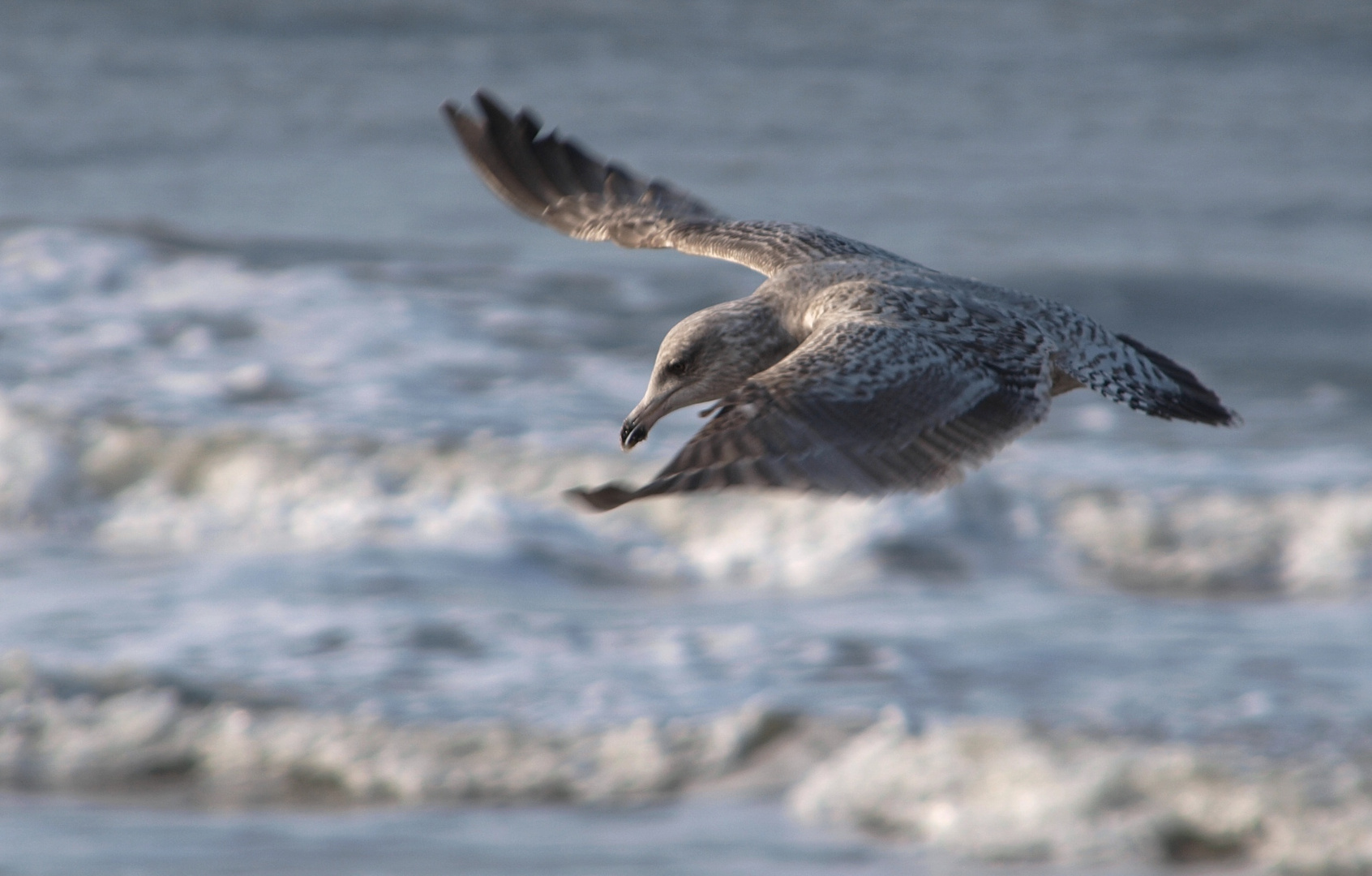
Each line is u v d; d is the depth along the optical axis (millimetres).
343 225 30188
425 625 14477
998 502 18172
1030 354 5047
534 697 12930
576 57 47625
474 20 50844
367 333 23391
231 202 31906
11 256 25875
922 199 34219
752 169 36875
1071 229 31797
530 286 26031
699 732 12258
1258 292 27016
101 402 20359
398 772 11891
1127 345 5602
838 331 4828
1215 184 35906
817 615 15406
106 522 18484
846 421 4477
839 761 11828
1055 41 50844
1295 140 40312
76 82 42594
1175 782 11336
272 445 19375
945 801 11242
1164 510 18016
